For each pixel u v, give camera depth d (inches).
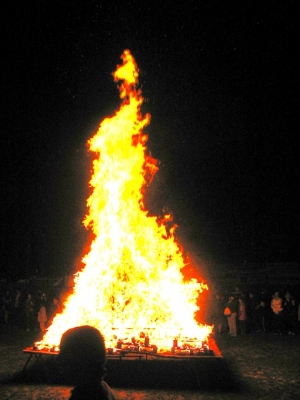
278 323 656.4
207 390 365.4
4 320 815.1
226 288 820.0
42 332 692.7
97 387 91.4
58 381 392.2
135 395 349.7
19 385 379.9
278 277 813.9
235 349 540.4
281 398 343.3
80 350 89.9
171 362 415.5
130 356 383.9
